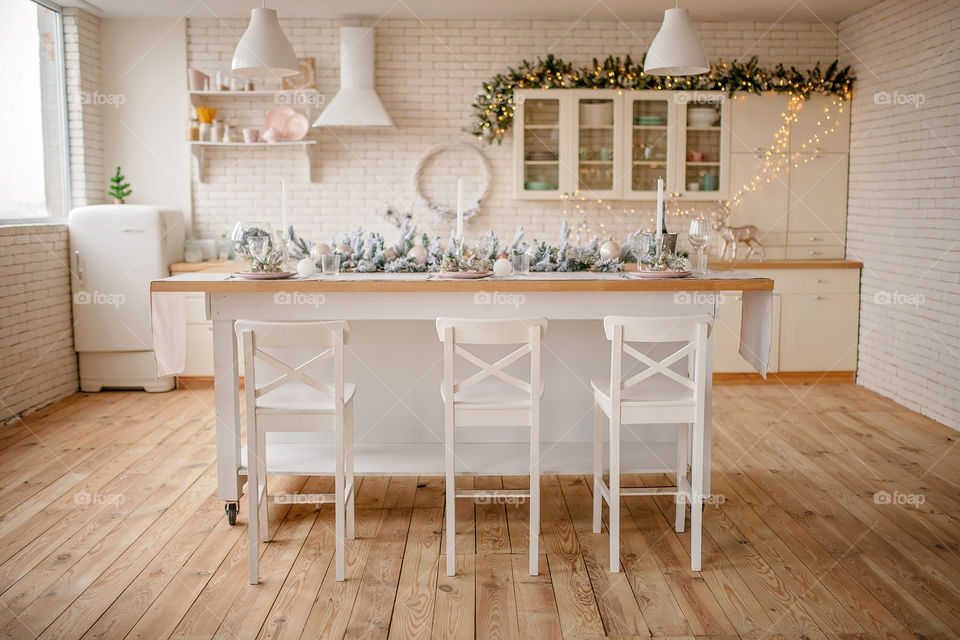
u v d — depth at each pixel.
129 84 6.55
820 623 2.76
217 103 6.64
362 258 4.04
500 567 3.20
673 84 6.33
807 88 6.39
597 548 3.38
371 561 3.25
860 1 5.95
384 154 6.70
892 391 5.86
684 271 3.57
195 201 6.72
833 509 3.79
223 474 3.57
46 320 5.69
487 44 6.57
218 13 6.32
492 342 3.02
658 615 2.82
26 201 5.71
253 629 2.72
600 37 6.59
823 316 6.33
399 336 3.99
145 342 6.07
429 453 3.87
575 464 3.71
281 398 3.20
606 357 4.01
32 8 5.77
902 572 3.13
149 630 2.71
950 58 5.12
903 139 5.71
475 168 6.73
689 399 3.13
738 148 6.50
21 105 5.62
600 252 4.07
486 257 3.88
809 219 6.62
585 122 6.38
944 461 4.47
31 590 2.98
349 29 6.30
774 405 5.73
